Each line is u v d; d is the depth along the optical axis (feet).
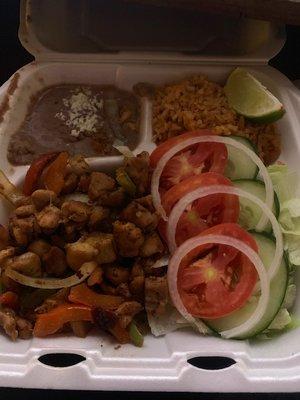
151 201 0.88
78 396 0.84
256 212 0.91
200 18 1.07
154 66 1.09
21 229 0.86
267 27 1.09
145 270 0.86
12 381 0.73
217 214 0.90
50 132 1.03
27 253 0.84
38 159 0.94
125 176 0.89
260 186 0.93
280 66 1.19
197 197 0.87
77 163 0.94
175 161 0.94
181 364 0.75
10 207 0.93
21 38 1.08
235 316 0.83
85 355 0.76
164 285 0.83
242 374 0.74
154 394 0.83
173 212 0.87
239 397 0.84
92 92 1.09
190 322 0.83
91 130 1.04
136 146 1.04
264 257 0.86
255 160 0.94
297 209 0.92
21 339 0.81
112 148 1.03
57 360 0.84
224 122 1.03
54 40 1.09
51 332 0.81
